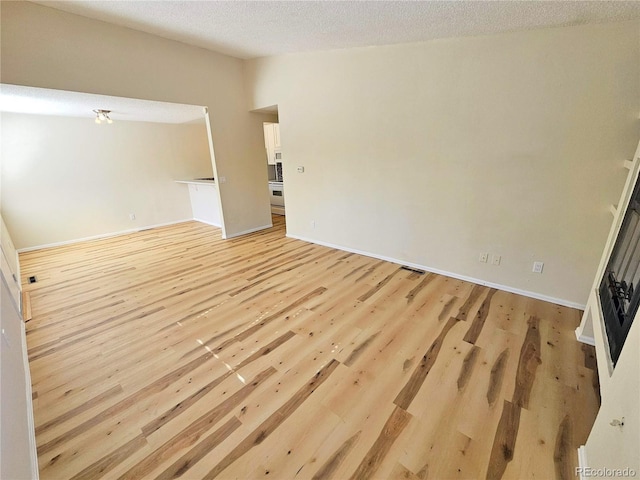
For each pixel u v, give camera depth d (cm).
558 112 219
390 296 271
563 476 119
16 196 443
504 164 251
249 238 485
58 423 149
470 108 257
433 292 276
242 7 235
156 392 168
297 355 196
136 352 204
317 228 431
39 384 175
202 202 625
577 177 221
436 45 263
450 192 288
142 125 560
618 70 193
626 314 128
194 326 234
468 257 292
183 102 385
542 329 214
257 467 126
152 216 596
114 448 136
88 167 505
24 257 423
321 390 166
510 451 129
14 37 256
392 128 312
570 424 141
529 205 246
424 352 194
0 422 97
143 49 335
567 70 209
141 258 405
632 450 83
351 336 214
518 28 217
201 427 145
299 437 139
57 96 312
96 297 290
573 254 234
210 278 329
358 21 237
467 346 198
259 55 407
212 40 342
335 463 127
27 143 444
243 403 159
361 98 327
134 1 241
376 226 359
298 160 417
